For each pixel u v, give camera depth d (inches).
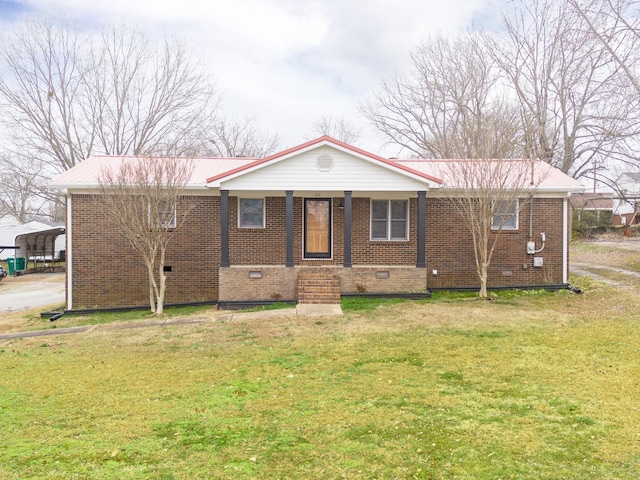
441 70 1286.9
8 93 1222.9
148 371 299.6
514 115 1050.7
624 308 454.9
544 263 610.5
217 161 701.3
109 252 592.4
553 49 1014.4
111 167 582.2
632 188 1378.0
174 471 169.5
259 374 287.0
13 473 168.7
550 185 588.4
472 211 549.6
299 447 186.9
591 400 227.9
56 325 506.3
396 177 560.1
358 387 257.4
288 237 556.7
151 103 1337.4
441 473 164.6
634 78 656.4
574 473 162.4
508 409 220.5
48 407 238.7
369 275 559.2
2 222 1567.4
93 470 170.7
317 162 558.9
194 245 604.1
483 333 374.0
